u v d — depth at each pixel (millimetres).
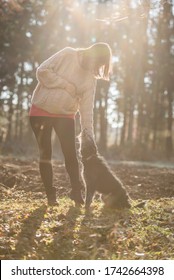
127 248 5512
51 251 5297
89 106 6832
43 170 6953
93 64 6672
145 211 6984
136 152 29344
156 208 7277
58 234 5734
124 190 6980
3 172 10930
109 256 5215
